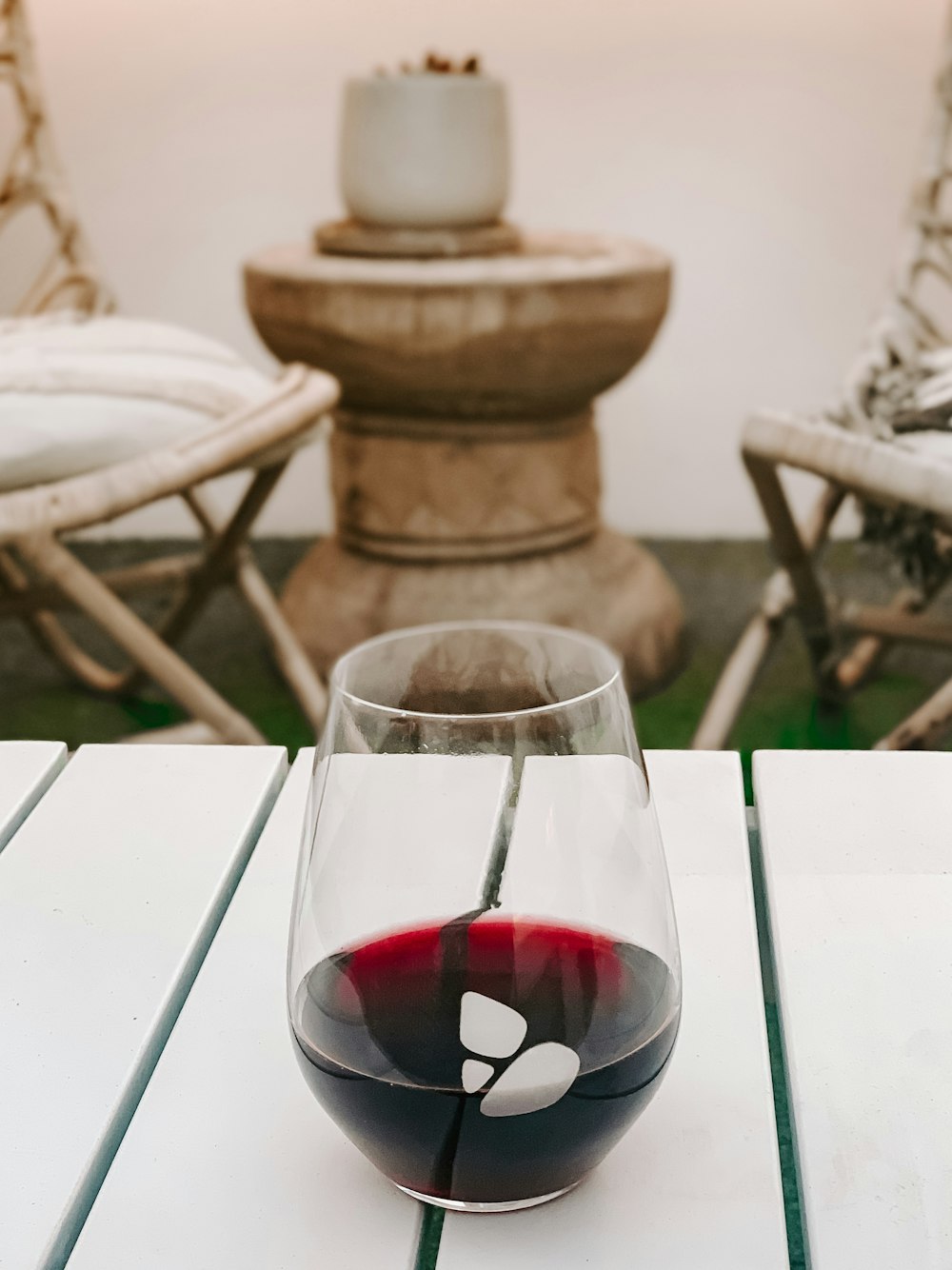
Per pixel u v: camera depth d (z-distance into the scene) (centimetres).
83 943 42
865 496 113
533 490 169
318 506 238
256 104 223
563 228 229
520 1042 28
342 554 179
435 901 29
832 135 219
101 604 118
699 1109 34
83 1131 34
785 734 158
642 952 29
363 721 29
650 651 175
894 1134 33
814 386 232
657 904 30
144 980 40
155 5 218
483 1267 30
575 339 159
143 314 236
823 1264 29
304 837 32
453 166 166
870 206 221
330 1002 29
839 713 164
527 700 33
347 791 29
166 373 124
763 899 50
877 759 53
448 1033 28
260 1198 32
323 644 173
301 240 231
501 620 168
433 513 169
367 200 169
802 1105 34
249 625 198
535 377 160
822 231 224
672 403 233
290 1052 37
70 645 174
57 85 222
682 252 227
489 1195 30
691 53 218
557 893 28
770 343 230
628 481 238
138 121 225
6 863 47
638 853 30
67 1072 36
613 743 29
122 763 55
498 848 29
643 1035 29
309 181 228
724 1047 37
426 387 161
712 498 238
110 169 228
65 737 163
